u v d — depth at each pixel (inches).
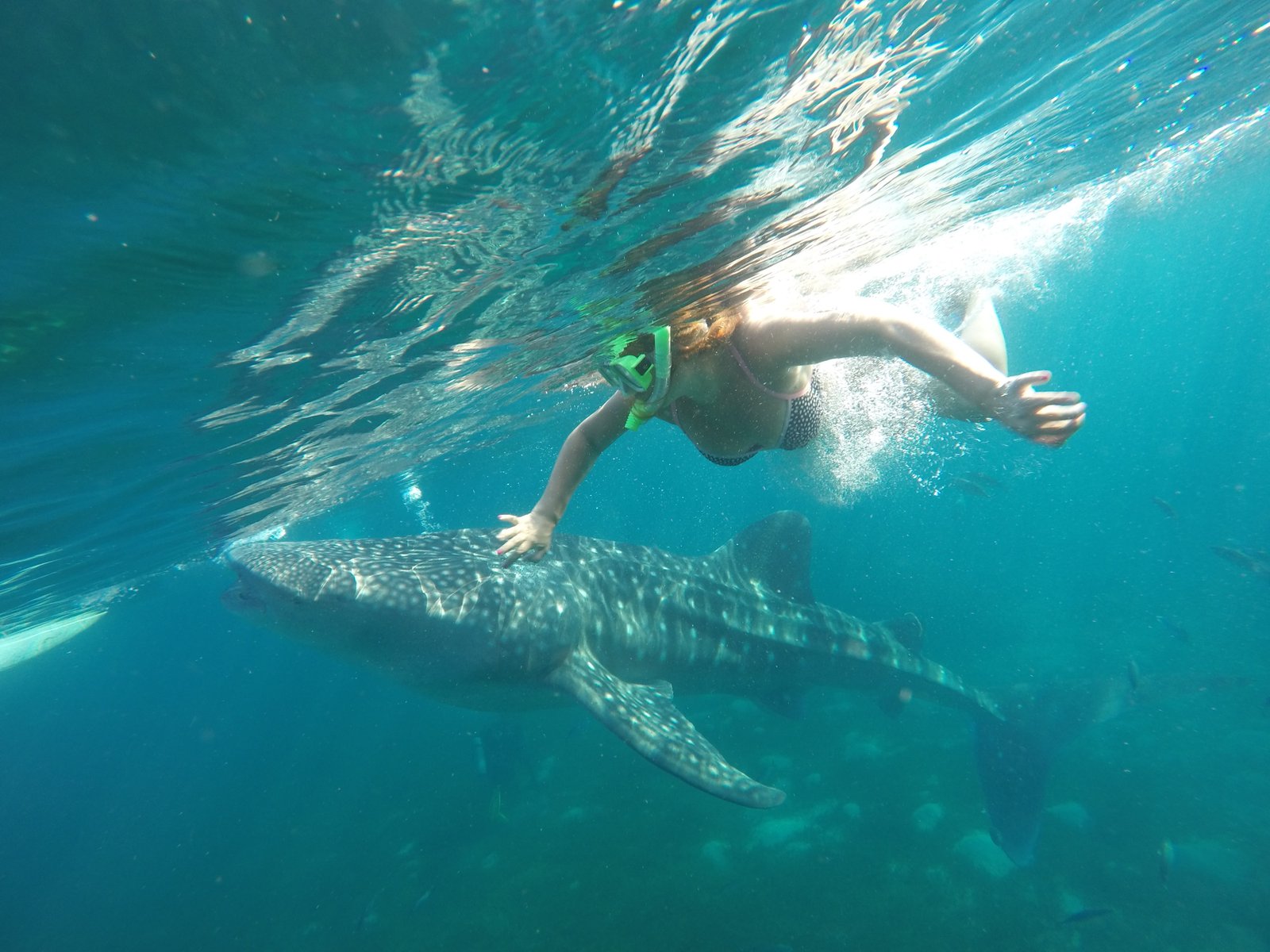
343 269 87.1
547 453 639.1
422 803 291.1
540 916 165.3
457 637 135.1
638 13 60.4
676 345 59.6
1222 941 116.0
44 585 245.3
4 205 57.2
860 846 162.9
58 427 109.7
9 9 42.9
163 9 46.3
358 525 662.5
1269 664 243.9
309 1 48.8
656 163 86.2
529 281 114.0
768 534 176.1
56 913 340.5
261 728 909.8
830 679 177.0
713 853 172.9
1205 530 496.4
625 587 154.1
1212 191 617.0
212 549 346.3
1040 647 320.2
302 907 227.3
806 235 148.5
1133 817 159.0
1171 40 159.3
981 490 261.1
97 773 1253.1
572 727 304.3
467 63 58.1
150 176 59.3
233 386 122.6
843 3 74.9
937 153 151.6
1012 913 131.1
